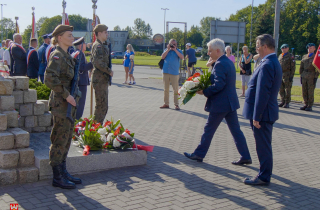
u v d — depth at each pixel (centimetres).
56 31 399
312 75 1065
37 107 608
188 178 474
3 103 476
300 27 7106
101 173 480
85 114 922
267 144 454
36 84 729
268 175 456
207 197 411
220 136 736
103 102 627
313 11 7150
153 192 419
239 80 2158
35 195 395
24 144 452
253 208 385
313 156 601
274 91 444
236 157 586
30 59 1034
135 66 3856
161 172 494
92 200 388
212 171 509
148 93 1445
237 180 476
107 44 626
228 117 544
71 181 430
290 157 593
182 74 1805
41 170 439
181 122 870
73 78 413
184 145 650
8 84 480
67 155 469
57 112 406
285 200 411
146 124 834
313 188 453
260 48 449
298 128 827
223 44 523
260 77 436
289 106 1179
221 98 517
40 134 601
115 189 423
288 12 7388
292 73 1114
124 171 493
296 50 7394
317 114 1029
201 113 1009
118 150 514
